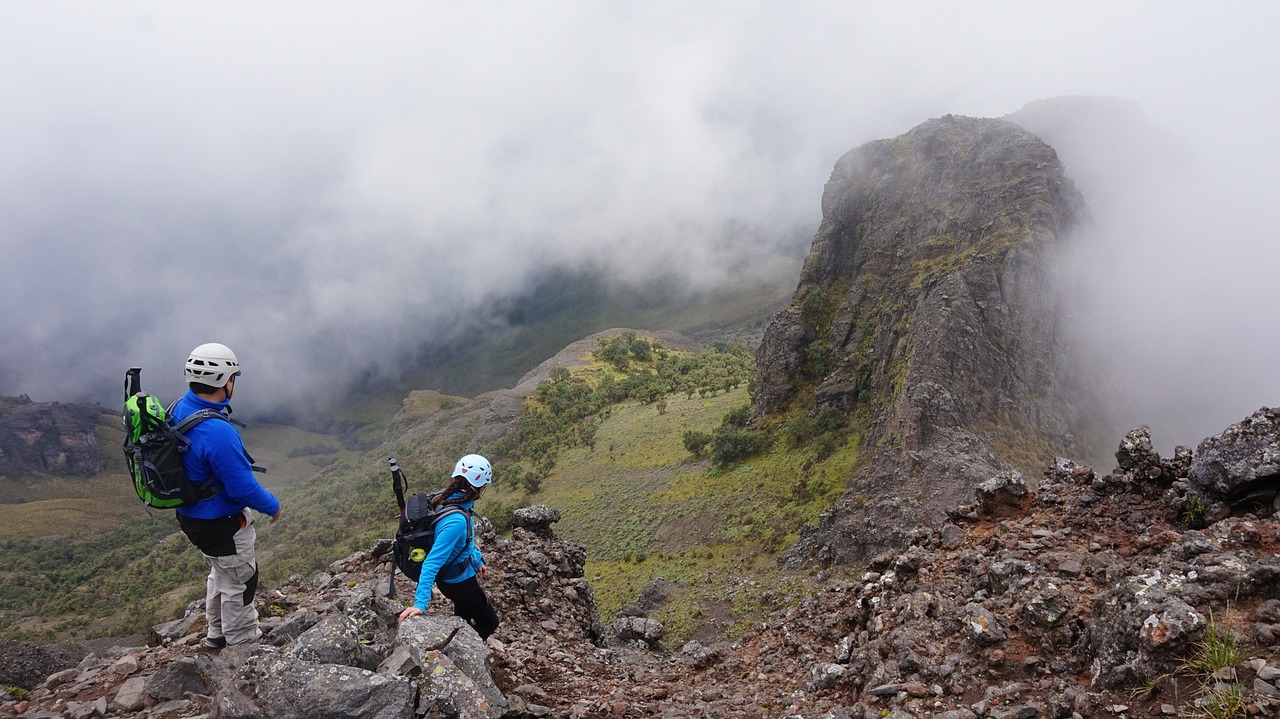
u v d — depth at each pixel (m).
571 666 12.06
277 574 131.12
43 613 155.75
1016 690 7.09
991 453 69.25
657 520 99.00
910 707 7.45
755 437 110.06
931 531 12.60
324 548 140.75
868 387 97.81
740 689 10.19
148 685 7.29
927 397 73.31
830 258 123.19
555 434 185.50
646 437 150.50
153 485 6.58
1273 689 5.46
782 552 74.19
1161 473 10.81
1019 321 82.81
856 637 10.12
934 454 67.62
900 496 65.06
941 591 9.88
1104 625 7.13
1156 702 6.00
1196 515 9.48
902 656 8.32
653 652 20.20
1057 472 12.78
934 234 103.81
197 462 6.68
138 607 146.38
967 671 7.74
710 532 89.56
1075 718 6.27
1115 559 8.91
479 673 7.66
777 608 56.47
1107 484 11.34
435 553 7.93
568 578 18.45
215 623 8.09
